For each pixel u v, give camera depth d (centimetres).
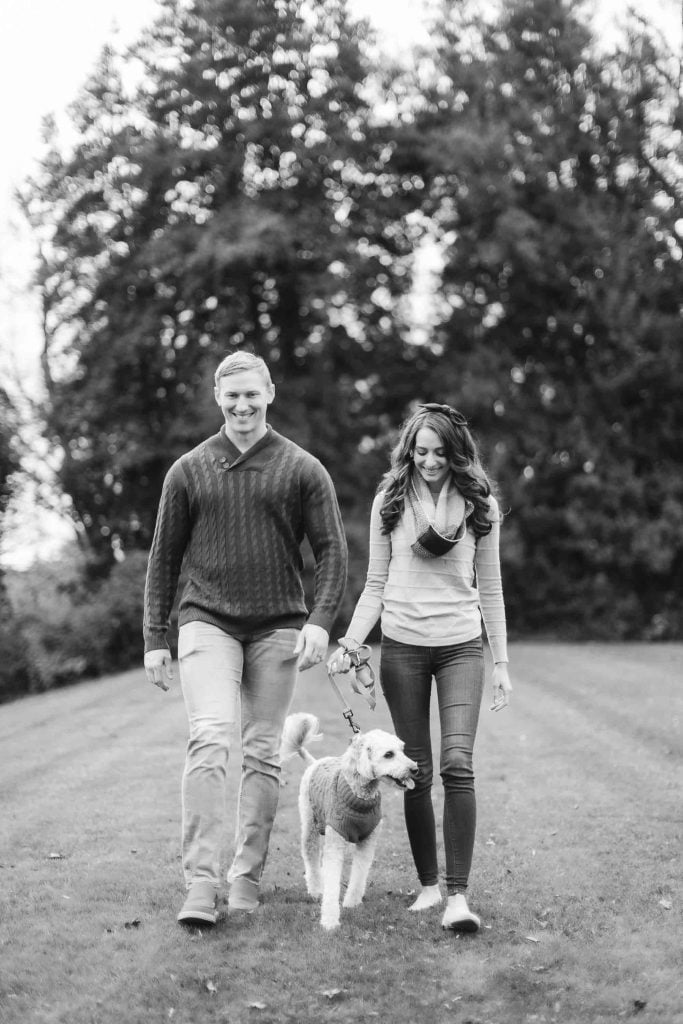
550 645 2097
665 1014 378
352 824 457
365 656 480
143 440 2214
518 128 2234
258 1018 378
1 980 409
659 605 2289
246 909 473
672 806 691
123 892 510
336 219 2269
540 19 2266
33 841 614
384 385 2373
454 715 462
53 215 2305
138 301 2262
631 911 483
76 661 1986
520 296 2319
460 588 478
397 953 429
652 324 2212
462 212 2294
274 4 2173
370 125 2272
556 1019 377
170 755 926
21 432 2119
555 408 2273
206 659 463
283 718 482
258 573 469
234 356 479
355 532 2197
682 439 2252
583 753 902
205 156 2164
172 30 2211
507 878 539
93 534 2284
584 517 2222
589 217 2216
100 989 401
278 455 477
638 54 2273
